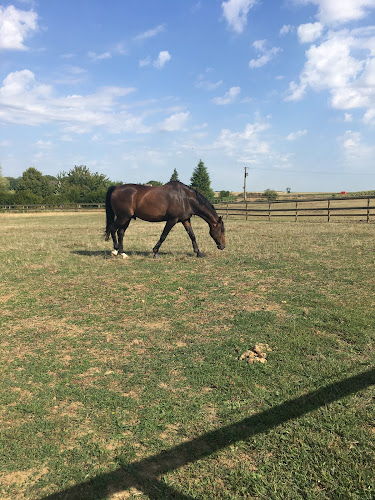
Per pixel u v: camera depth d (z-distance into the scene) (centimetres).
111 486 223
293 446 251
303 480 222
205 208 966
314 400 302
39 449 256
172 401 311
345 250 1023
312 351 392
